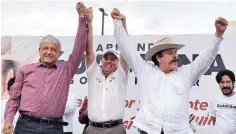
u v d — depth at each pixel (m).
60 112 3.71
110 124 4.08
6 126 3.61
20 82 3.75
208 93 5.48
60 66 3.79
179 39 5.60
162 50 3.73
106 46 5.75
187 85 3.65
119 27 3.77
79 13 3.83
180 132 3.52
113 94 4.13
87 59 4.20
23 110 3.64
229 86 5.37
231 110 5.24
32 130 3.60
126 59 3.85
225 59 5.50
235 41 5.48
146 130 3.54
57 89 3.70
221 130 5.20
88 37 4.04
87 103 4.39
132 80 5.64
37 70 3.73
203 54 3.66
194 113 5.50
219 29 3.55
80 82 5.74
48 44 3.73
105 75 4.24
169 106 3.54
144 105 3.63
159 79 3.67
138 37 5.68
